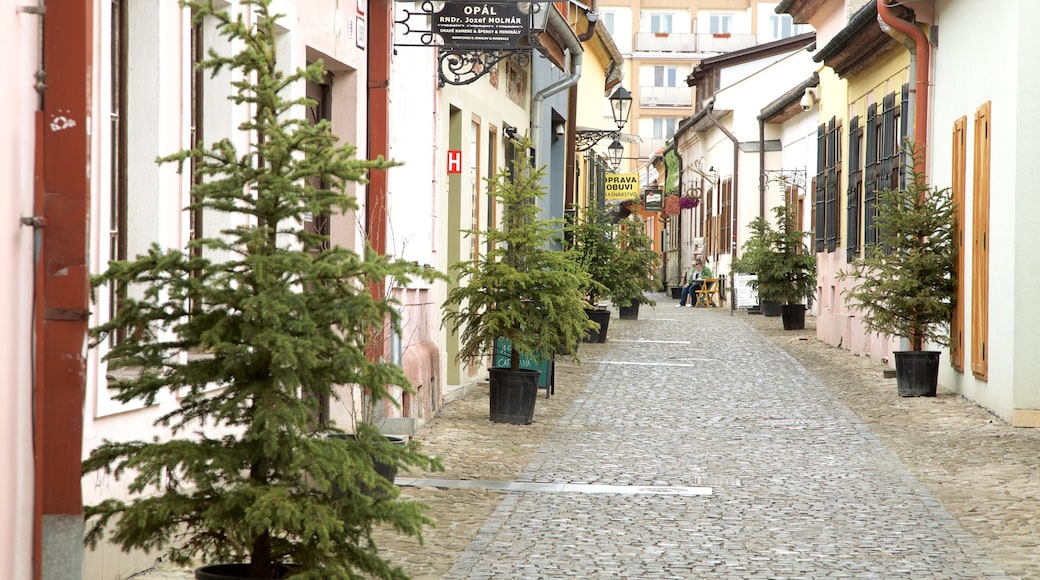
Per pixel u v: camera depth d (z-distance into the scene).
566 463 12.30
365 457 5.84
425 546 8.66
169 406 7.91
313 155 5.83
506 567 8.09
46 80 5.49
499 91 21.38
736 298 44.62
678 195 66.50
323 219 12.50
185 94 8.30
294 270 5.61
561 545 8.73
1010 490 11.16
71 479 5.49
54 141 5.49
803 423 15.62
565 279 14.95
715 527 9.43
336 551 5.90
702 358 24.91
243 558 5.96
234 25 5.73
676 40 87.88
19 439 5.39
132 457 5.55
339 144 12.68
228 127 8.92
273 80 5.79
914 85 20.50
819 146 30.67
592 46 35.84
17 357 5.38
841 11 28.12
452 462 12.17
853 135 25.98
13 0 5.32
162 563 7.67
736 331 33.28
